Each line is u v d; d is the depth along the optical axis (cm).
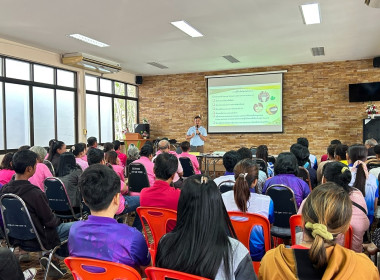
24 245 235
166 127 1014
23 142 652
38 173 348
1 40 584
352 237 178
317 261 92
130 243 137
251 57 770
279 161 280
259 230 197
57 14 462
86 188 138
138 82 1016
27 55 637
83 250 139
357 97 801
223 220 115
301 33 572
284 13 470
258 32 564
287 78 877
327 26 532
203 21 501
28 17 473
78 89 788
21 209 222
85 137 802
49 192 326
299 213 202
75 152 439
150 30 546
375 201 268
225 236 113
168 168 234
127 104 999
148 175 381
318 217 101
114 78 919
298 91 869
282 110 880
